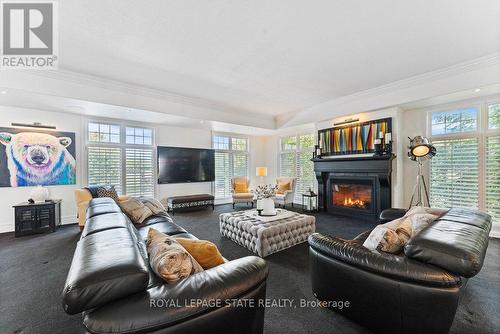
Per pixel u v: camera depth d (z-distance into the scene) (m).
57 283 2.14
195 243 1.37
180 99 4.54
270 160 7.46
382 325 1.33
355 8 2.01
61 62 3.02
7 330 1.53
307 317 1.65
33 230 3.65
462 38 2.49
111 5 1.95
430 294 1.14
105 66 3.16
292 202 6.25
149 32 2.36
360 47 2.68
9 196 3.84
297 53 2.82
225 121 5.39
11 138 3.83
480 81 3.04
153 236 1.49
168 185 5.74
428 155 3.48
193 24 2.23
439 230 1.37
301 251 2.91
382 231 1.56
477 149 3.57
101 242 1.17
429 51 2.79
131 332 0.82
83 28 2.28
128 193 5.12
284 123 6.09
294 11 2.04
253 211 3.76
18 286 2.08
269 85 3.93
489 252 2.76
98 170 4.72
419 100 3.68
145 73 3.40
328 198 5.31
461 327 1.51
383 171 4.15
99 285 0.83
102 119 4.78
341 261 1.52
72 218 4.38
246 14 2.08
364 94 4.30
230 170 6.93
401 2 1.93
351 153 4.77
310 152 6.25
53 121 4.20
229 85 3.92
